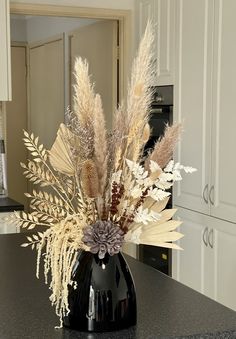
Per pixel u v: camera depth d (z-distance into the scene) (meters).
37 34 6.07
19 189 6.45
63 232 1.42
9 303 1.68
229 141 3.10
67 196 1.47
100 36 4.66
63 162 1.46
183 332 1.44
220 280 3.22
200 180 3.40
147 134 1.41
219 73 3.19
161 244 1.50
